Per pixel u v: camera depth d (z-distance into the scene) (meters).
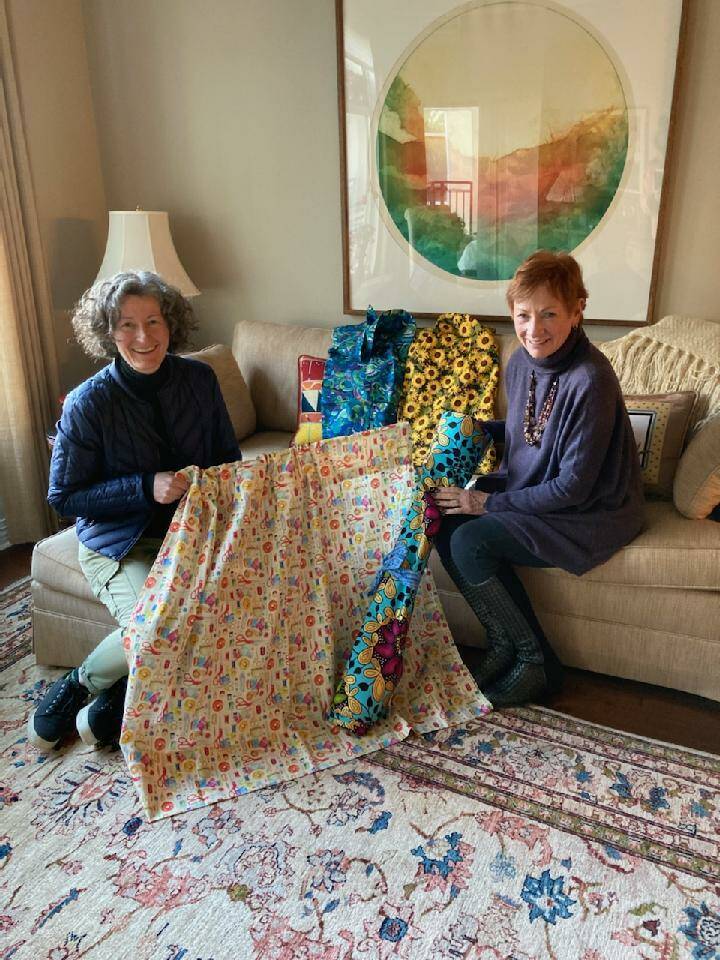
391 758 1.78
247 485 1.74
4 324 2.79
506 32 2.51
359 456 1.89
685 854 1.50
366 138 2.81
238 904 1.42
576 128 2.51
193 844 1.56
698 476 1.95
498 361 2.57
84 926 1.38
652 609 1.92
